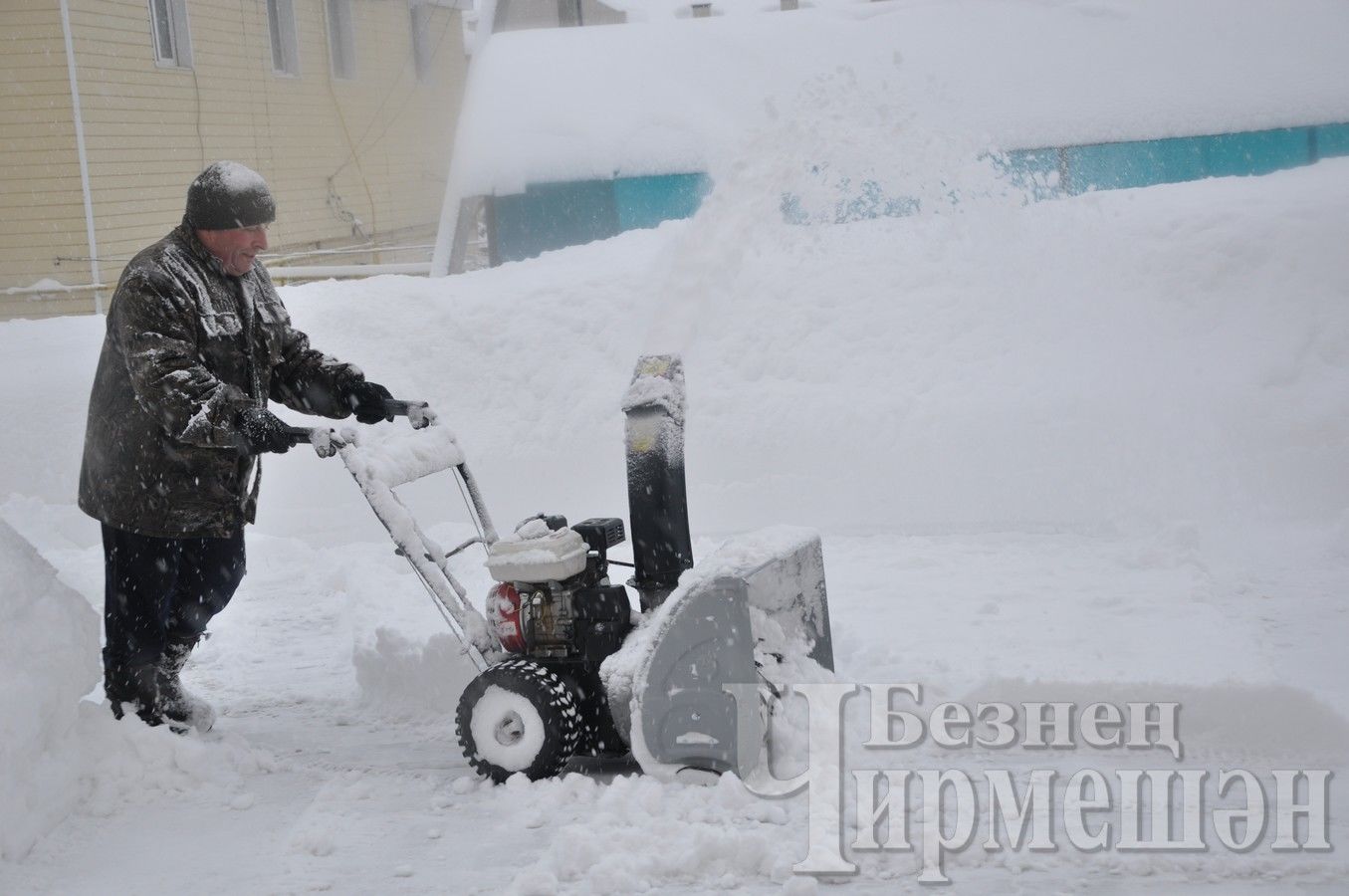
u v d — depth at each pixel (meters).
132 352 4.53
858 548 6.85
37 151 16.58
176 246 4.73
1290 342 7.28
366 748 4.77
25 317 16.75
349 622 6.45
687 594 4.04
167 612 4.84
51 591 4.43
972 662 4.86
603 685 4.12
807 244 8.58
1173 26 10.16
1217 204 8.13
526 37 10.98
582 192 10.03
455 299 8.89
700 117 10.05
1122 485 7.03
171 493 4.68
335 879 3.61
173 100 18.28
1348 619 5.48
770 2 11.27
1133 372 7.36
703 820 3.78
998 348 7.68
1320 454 6.86
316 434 4.41
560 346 8.39
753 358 7.94
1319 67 9.68
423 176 25.89
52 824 4.02
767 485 7.48
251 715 5.23
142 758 4.39
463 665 5.19
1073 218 8.27
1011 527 7.08
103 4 16.97
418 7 25.75
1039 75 9.94
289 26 21.30
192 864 3.75
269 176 20.56
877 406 7.53
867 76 10.05
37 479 8.47
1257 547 6.55
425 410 4.89
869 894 3.36
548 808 4.00
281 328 5.01
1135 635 5.13
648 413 4.49
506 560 4.30
